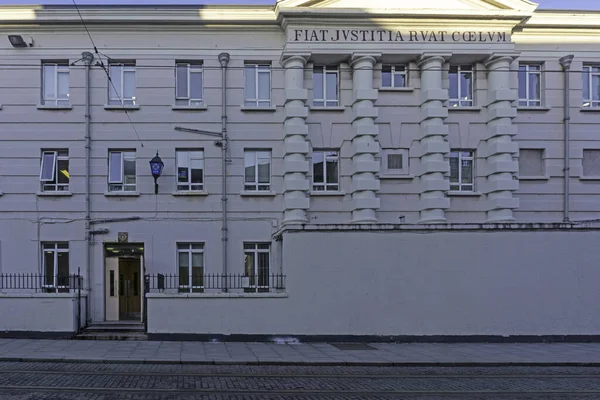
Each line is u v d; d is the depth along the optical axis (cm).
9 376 1032
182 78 2028
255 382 1009
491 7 1986
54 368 1133
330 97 2062
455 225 1623
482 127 2056
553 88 2112
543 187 2072
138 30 1984
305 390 941
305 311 1579
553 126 2100
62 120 1952
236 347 1453
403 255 1609
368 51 1970
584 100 2156
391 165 2028
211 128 1988
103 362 1221
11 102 1944
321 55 1970
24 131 1942
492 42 1995
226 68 2000
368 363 1244
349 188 1992
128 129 1967
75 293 1650
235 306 1573
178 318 1565
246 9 1980
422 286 1605
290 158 1953
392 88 2025
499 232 1630
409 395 916
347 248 1602
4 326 1581
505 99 2003
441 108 1991
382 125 2023
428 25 1989
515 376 1118
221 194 1970
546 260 1630
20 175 1928
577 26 2092
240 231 1966
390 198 2002
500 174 2002
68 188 1948
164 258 1936
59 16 1938
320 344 1530
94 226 1931
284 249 1600
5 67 1942
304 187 1941
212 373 1102
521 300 1616
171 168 1964
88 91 1961
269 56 2019
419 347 1491
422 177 2008
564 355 1372
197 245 1977
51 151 1962
